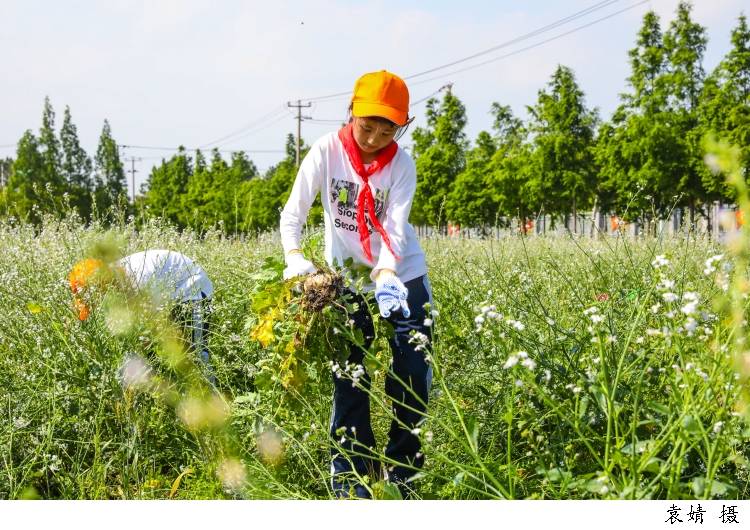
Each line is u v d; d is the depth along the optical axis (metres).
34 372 3.56
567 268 5.44
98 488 2.88
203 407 1.76
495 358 3.13
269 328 3.07
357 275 3.20
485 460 2.52
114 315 2.25
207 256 6.42
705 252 4.87
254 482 2.62
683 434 2.06
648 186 20.27
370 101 2.95
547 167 24.95
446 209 26.92
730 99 20.27
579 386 2.45
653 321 2.99
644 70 23.84
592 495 2.51
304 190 3.21
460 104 30.14
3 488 2.91
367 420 3.10
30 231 6.56
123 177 64.19
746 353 2.02
